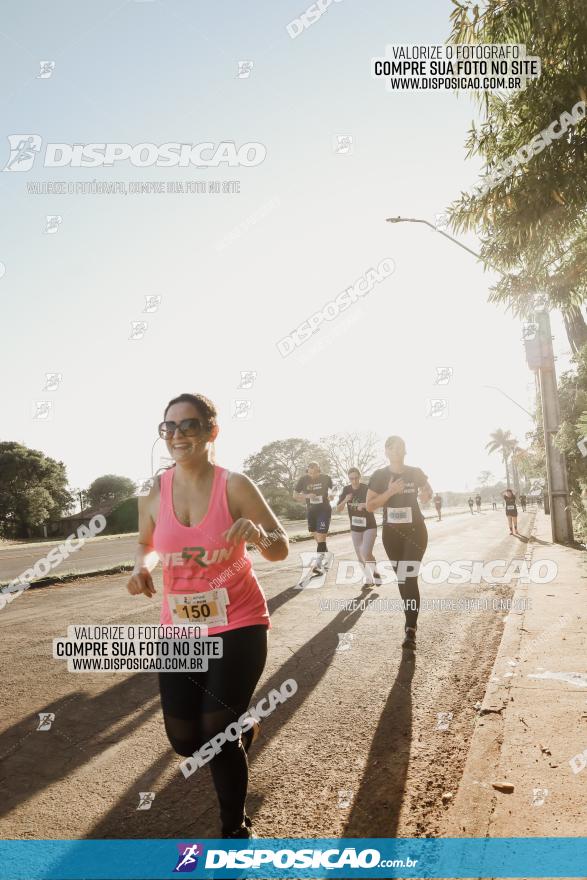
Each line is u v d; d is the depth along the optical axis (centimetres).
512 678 424
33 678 482
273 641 582
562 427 996
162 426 239
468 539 1738
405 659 509
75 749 349
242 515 241
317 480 1086
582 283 483
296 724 375
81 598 852
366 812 269
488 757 305
